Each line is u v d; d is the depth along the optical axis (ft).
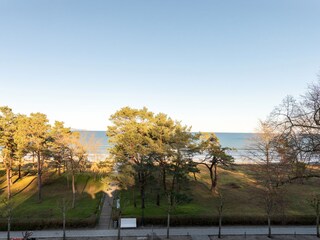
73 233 93.35
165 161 114.73
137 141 109.40
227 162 138.10
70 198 135.74
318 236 90.22
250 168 155.43
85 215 108.47
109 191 143.64
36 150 130.11
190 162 117.50
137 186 124.36
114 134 121.90
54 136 126.52
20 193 144.25
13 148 135.23
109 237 89.97
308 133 64.85
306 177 70.54
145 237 89.92
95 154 182.70
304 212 112.27
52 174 171.22
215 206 122.11
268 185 98.07
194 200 130.31
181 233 93.61
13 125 131.95
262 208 118.52
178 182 114.52
